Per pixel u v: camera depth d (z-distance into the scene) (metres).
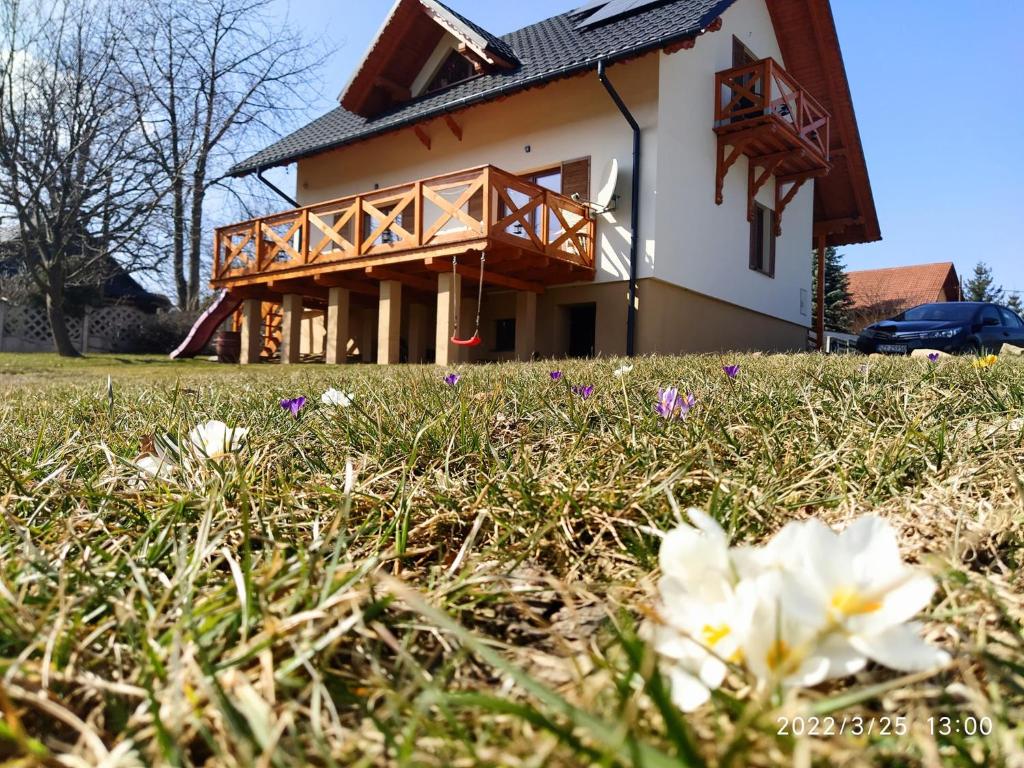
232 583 0.85
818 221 15.48
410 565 1.12
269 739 0.52
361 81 12.70
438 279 10.12
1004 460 1.41
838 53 12.50
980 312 10.84
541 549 1.15
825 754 0.50
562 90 10.49
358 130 12.14
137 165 16.91
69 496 1.32
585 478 1.38
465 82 11.91
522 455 1.56
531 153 10.84
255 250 11.88
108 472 1.52
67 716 0.56
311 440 1.96
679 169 10.12
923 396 2.13
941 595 0.86
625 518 1.21
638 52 8.80
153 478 1.40
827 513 1.24
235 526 1.09
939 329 10.53
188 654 0.66
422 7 11.85
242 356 12.38
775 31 12.73
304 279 11.19
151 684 0.63
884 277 40.28
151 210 16.73
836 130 13.55
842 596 0.53
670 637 0.58
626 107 9.85
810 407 1.83
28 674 0.67
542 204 9.40
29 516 1.29
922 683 0.68
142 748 0.57
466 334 11.51
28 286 20.12
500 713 0.56
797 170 12.70
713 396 2.32
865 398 2.13
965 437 1.58
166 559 1.04
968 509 1.18
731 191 11.56
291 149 13.28
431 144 12.07
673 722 0.45
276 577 0.88
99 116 16.34
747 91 10.62
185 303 23.39
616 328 9.99
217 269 12.67
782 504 1.26
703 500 1.29
